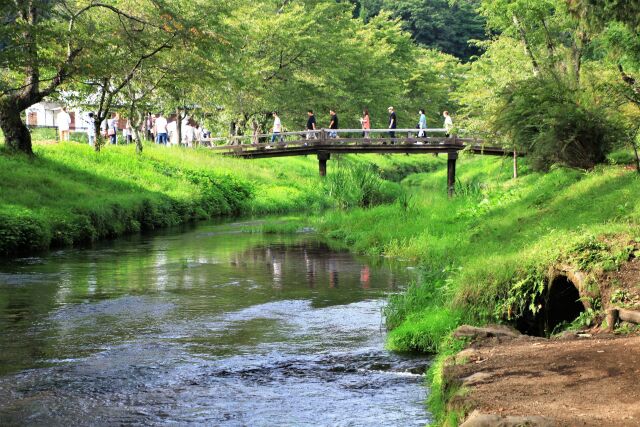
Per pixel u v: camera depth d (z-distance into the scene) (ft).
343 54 196.13
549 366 25.39
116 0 118.52
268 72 177.99
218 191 126.41
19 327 40.32
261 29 169.07
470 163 204.95
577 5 56.49
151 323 41.45
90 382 30.58
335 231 86.74
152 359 34.06
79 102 132.36
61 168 106.22
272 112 182.29
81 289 51.75
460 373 25.72
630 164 69.51
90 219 84.89
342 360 33.99
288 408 27.27
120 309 45.09
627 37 65.62
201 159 142.51
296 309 45.21
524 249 42.65
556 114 68.03
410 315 39.81
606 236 39.01
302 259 66.85
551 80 70.79
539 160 75.31
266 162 168.35
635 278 34.45
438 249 63.52
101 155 120.67
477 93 119.96
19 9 85.15
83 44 97.71
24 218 74.02
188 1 119.14
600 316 33.71
